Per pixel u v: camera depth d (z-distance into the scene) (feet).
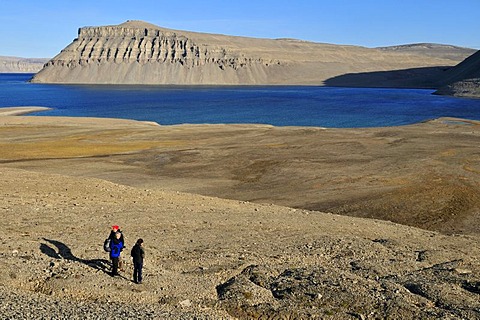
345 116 390.21
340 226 91.50
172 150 194.70
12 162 171.42
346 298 54.90
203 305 53.98
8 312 44.70
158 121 370.73
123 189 108.37
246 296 55.42
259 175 156.56
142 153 190.39
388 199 128.77
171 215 89.20
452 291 58.75
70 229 76.48
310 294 56.13
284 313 51.88
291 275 62.23
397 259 73.26
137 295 54.44
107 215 85.81
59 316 45.42
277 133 241.35
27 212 83.25
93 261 63.31
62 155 187.93
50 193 98.12
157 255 68.08
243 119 379.96
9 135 239.09
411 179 147.43
